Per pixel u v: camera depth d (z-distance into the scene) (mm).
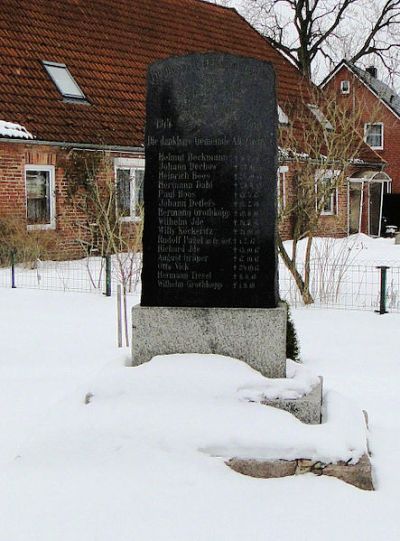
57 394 6770
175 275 5516
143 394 5043
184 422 4750
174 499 4215
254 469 4535
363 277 15078
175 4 27312
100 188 19594
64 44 21141
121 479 4426
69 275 15609
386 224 32562
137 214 15320
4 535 3871
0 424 5852
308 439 4586
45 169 18750
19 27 20297
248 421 4754
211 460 4574
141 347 5473
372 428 5734
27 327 10297
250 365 5340
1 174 17703
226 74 5414
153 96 5504
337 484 4449
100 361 8195
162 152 5508
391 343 9211
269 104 5379
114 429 4738
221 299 5477
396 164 37719
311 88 25109
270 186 5395
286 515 4070
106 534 3865
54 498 4238
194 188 5473
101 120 20031
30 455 4695
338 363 8141
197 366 5172
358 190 30453
